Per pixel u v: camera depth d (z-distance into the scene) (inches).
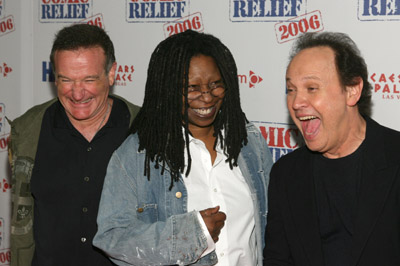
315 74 57.9
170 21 106.4
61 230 74.2
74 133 76.1
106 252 63.9
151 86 67.9
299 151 67.2
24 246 77.0
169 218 63.2
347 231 61.0
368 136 60.7
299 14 95.7
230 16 101.3
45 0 117.6
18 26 120.5
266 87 99.9
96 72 72.4
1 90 124.3
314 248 62.1
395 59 90.3
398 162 58.6
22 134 76.6
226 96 68.6
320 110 58.4
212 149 70.1
